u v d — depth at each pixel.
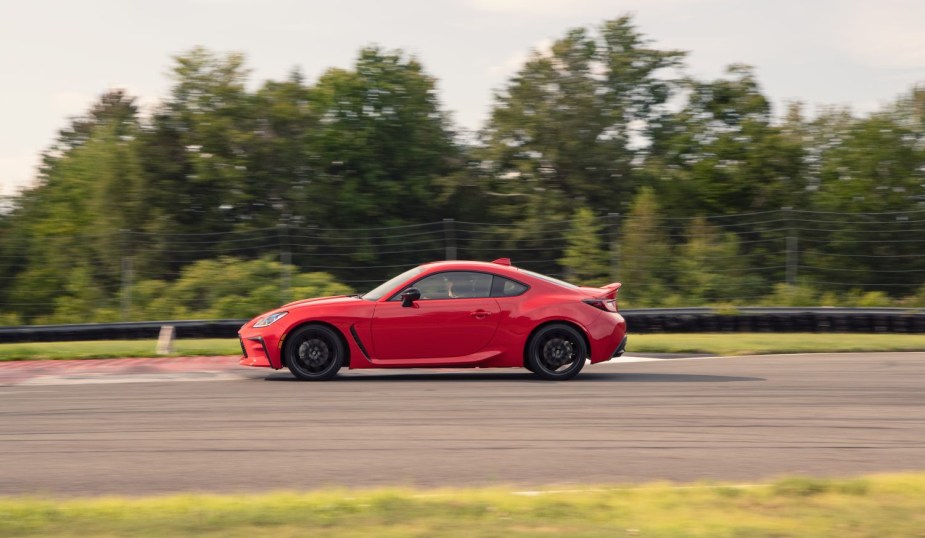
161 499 4.94
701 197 36.84
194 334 18.75
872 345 15.45
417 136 37.62
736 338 17.59
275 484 5.65
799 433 7.40
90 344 17.44
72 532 4.16
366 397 9.31
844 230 29.08
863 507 4.69
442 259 29.62
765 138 37.06
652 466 6.17
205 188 33.53
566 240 28.50
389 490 5.29
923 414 8.38
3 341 18.41
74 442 7.01
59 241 28.17
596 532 4.14
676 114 40.22
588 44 39.41
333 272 28.64
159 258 28.69
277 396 9.41
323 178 35.53
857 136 37.12
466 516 4.46
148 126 34.22
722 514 4.55
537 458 6.41
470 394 9.52
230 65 35.12
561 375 10.76
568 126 37.44
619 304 26.02
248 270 25.92
